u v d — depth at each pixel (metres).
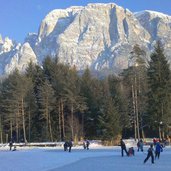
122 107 94.06
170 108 79.50
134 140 81.44
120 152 54.09
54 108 96.62
